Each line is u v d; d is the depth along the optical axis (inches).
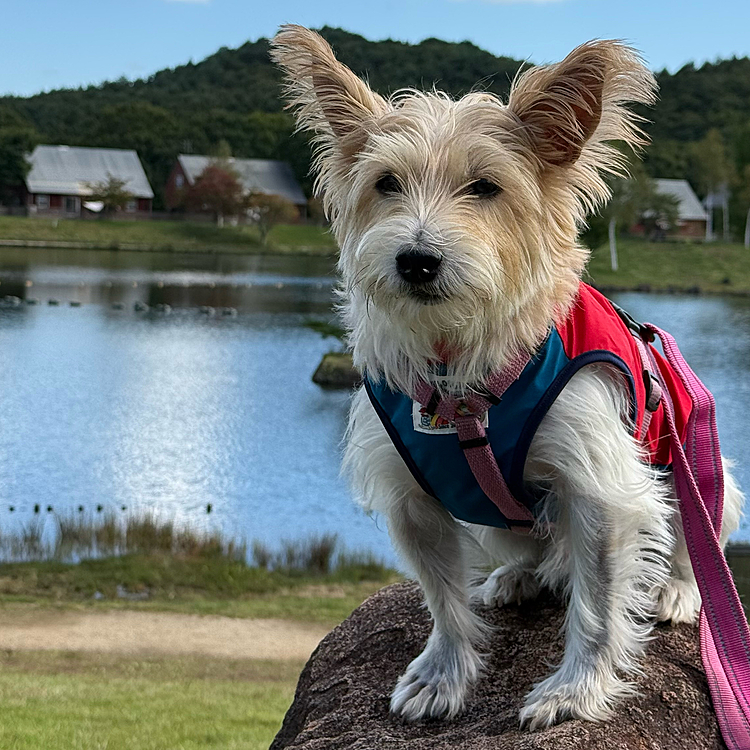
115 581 717.3
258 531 850.1
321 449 1133.1
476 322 112.0
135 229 4138.8
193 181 4416.8
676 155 4717.0
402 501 133.6
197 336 1980.8
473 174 114.0
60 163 4392.2
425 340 115.2
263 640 605.3
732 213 4362.7
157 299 2524.6
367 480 135.2
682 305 2751.0
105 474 1005.8
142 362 1662.2
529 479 123.2
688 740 122.1
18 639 589.3
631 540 122.4
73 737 351.3
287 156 4623.5
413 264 107.1
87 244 3836.1
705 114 5251.0
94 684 478.3
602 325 120.9
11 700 420.8
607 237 3533.5
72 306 2327.8
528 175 116.1
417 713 136.5
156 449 1110.4
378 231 111.3
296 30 125.8
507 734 123.3
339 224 127.0
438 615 138.5
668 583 145.9
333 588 730.2
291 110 133.2
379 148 116.4
